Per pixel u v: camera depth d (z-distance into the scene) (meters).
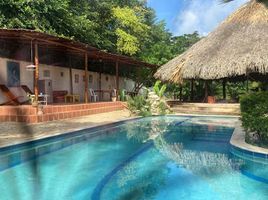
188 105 20.66
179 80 20.14
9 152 8.05
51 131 10.70
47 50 18.92
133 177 6.68
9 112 12.98
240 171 7.12
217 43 18.91
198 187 5.98
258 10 18.70
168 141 11.18
